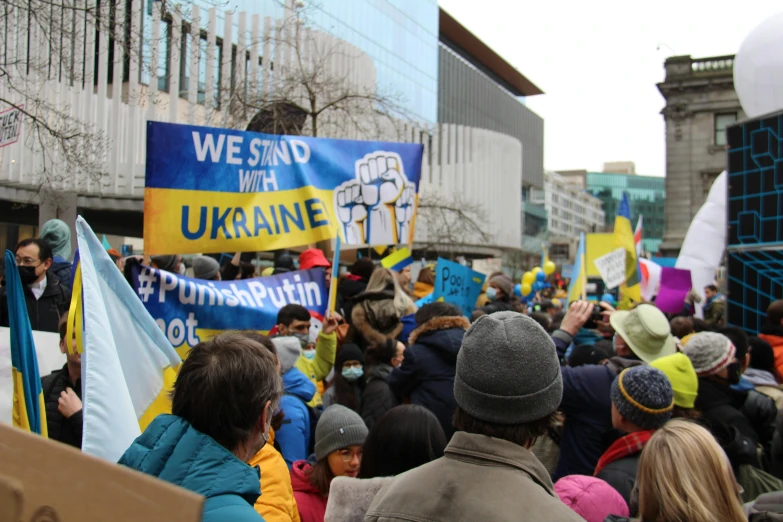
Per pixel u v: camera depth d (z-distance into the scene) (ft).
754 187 31.96
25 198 41.06
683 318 23.97
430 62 191.42
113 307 9.57
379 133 59.62
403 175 21.25
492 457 6.57
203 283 15.90
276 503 9.05
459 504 6.31
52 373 11.90
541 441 15.92
